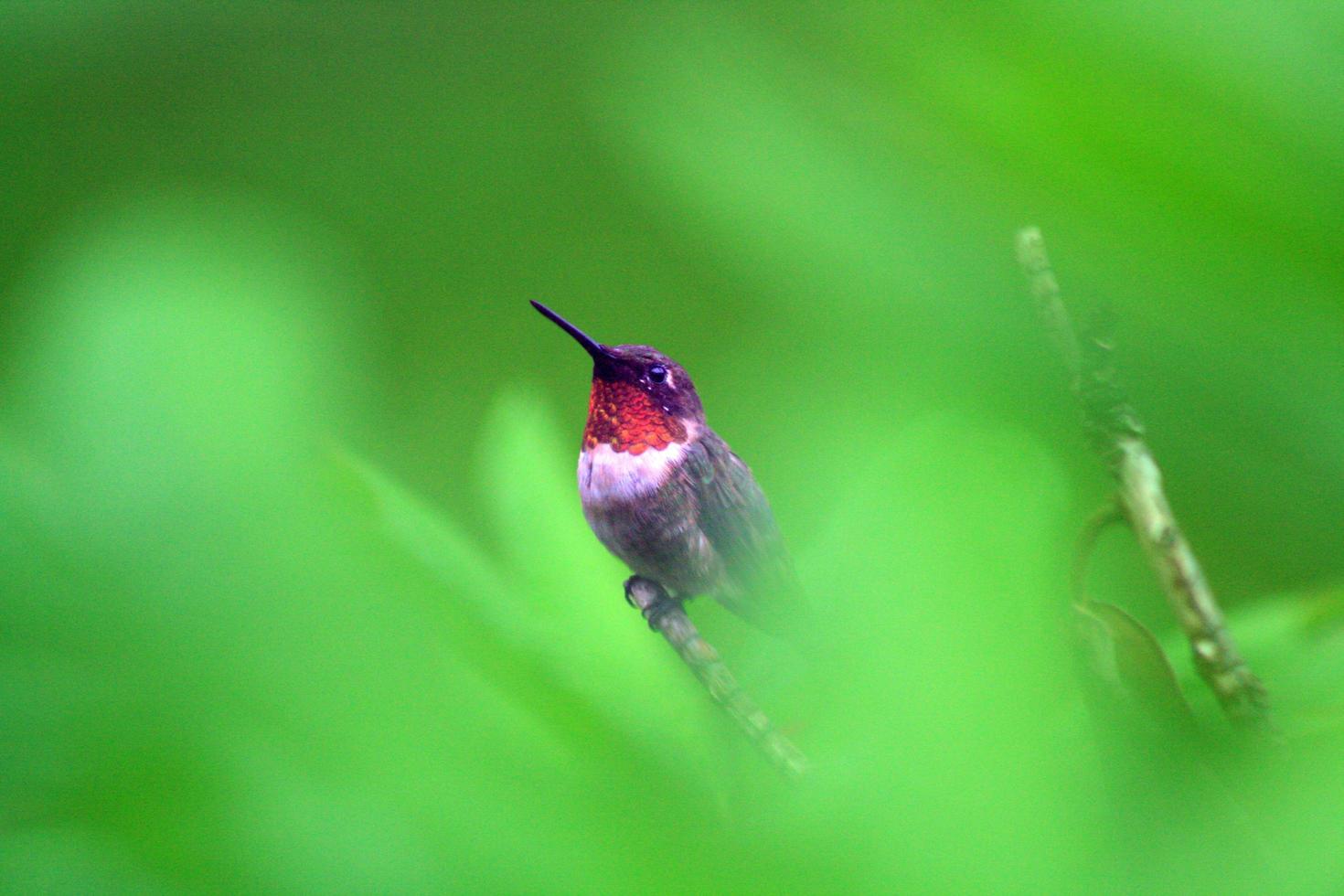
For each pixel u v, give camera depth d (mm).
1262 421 1380
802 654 898
